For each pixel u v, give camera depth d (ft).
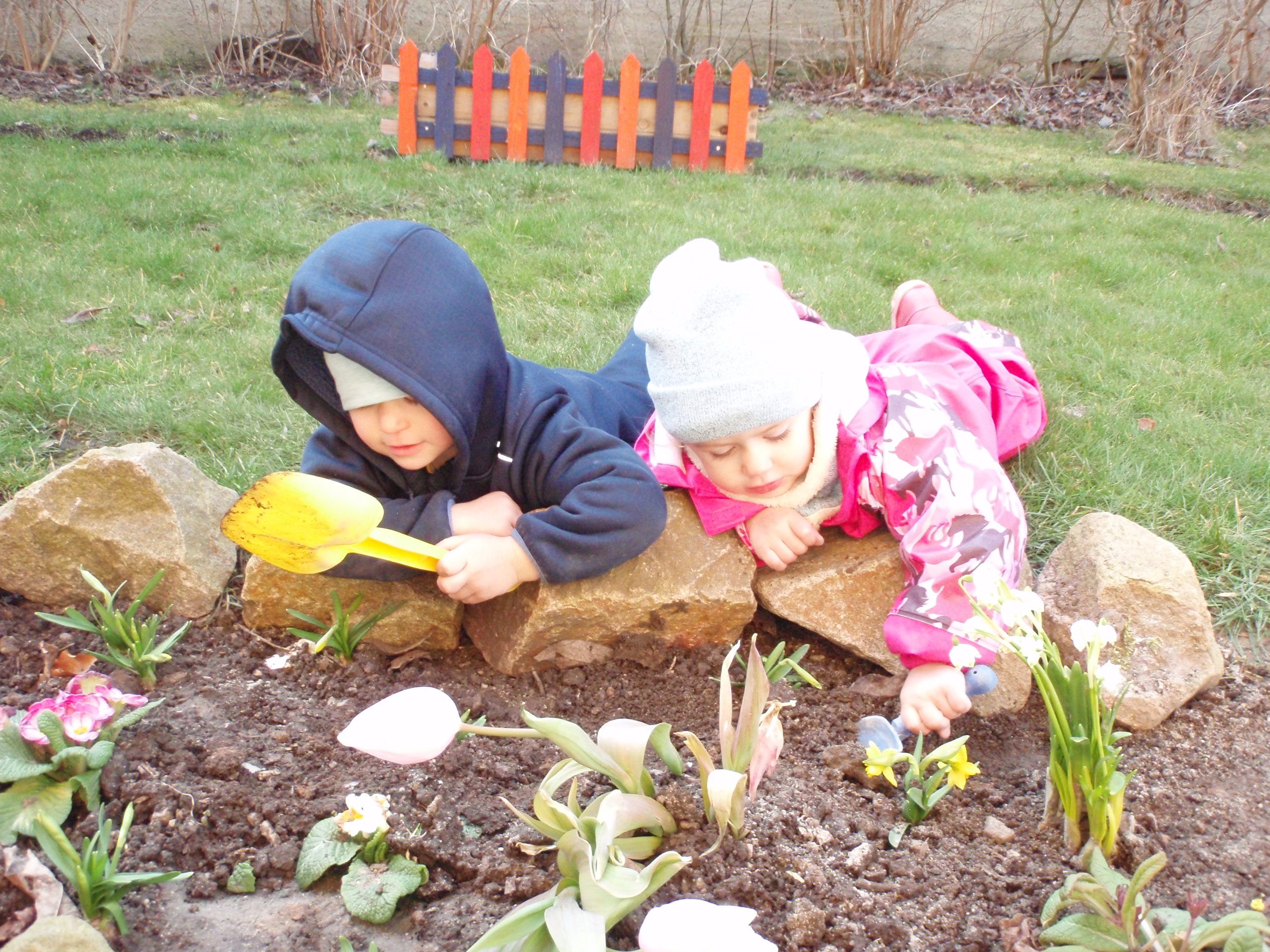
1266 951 5.34
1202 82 30.07
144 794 6.45
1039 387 10.59
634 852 6.13
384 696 7.77
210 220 18.93
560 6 36.60
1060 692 6.22
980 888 6.17
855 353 8.50
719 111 25.02
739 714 7.59
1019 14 37.96
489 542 7.60
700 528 8.41
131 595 8.29
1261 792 6.91
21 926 5.57
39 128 25.45
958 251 18.86
